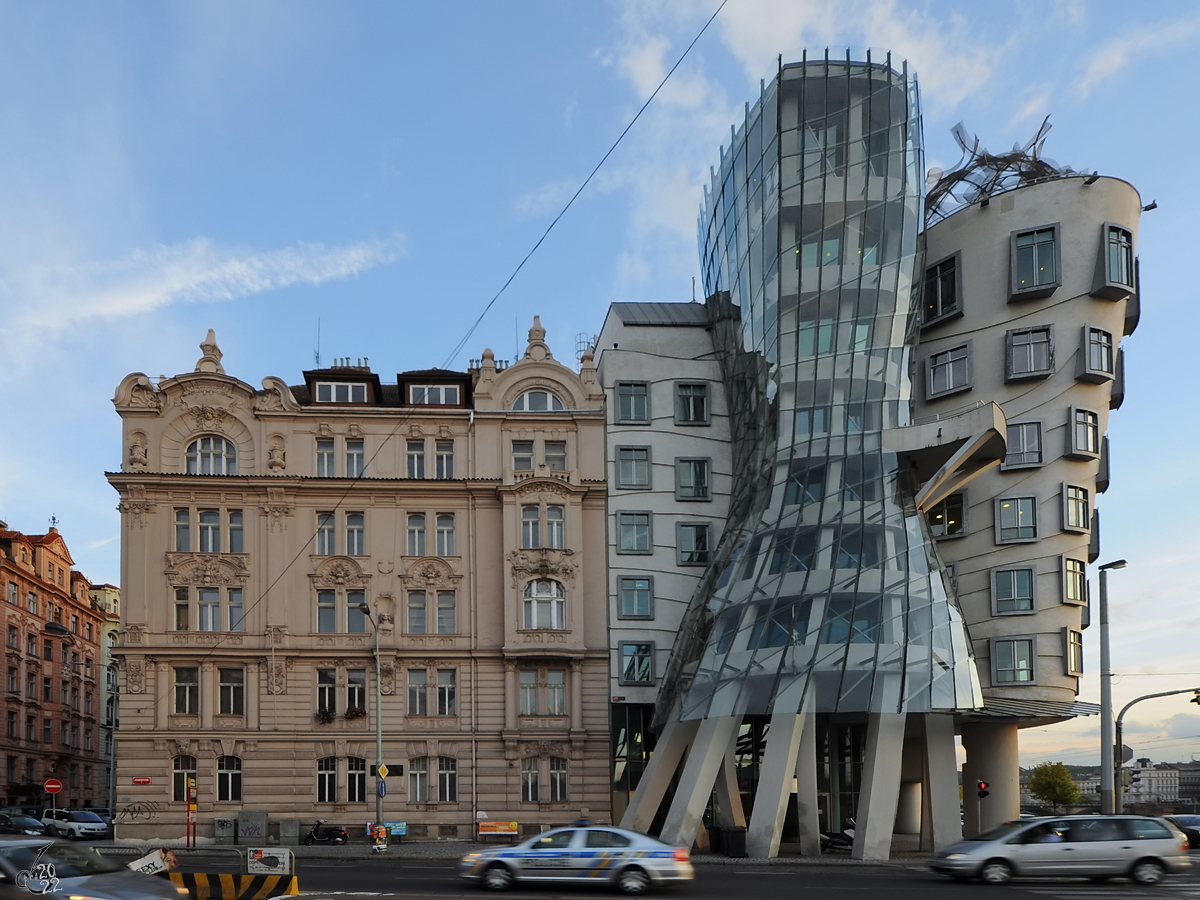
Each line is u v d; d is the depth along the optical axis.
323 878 32.34
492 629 55.94
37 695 91.06
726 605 47.88
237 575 54.84
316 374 58.88
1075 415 52.59
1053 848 29.97
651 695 55.94
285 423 56.81
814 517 47.88
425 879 31.98
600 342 70.56
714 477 59.09
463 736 54.66
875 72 53.75
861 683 42.44
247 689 54.12
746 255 56.12
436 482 56.62
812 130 53.38
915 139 53.59
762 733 57.66
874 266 51.94
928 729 43.38
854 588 44.97
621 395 59.44
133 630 53.50
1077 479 53.06
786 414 51.50
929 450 48.88
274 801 53.31
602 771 54.91
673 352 60.47
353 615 55.62
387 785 53.94
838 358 51.25
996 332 54.12
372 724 54.47
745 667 44.72
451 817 53.91
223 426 56.41
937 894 27.28
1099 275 52.59
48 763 92.31
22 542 89.69
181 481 54.88
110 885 20.66
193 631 54.06
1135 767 70.00
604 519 57.78
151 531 54.78
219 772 53.56
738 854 41.59
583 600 56.62
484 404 58.53
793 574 46.31
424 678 55.50
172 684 53.91
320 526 56.28
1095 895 26.98
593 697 55.72
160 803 52.62
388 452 57.38
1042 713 50.03
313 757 53.94
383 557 56.19
